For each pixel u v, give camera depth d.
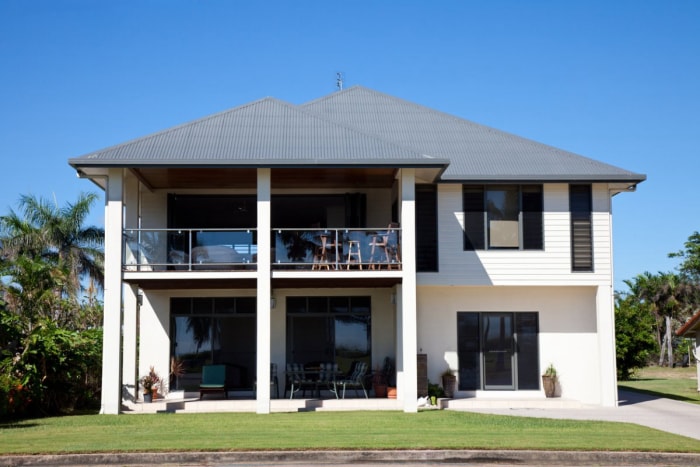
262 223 19.92
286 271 19.92
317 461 13.31
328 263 20.39
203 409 20.36
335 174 21.30
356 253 20.59
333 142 20.61
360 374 21.78
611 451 13.48
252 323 23.06
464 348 22.94
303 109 23.70
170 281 20.50
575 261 22.52
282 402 20.67
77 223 41.28
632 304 43.03
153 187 22.94
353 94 26.86
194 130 21.17
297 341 23.14
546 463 13.38
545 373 22.75
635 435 15.38
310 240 20.67
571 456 13.40
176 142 20.44
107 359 19.53
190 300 23.05
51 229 40.38
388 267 20.59
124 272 19.89
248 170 20.33
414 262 20.05
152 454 13.14
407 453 13.41
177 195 23.12
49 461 12.93
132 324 22.02
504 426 16.55
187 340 22.97
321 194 23.45
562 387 22.81
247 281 20.83
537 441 14.34
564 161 23.17
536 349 22.97
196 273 19.84
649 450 13.57
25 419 18.19
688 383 36.44
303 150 20.09
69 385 20.06
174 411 20.14
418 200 22.64
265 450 13.38
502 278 22.42
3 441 14.32
